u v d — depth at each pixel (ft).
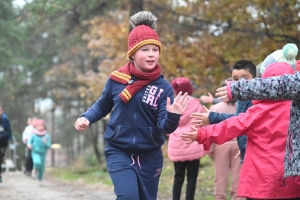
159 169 16.01
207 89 44.39
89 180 53.62
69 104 111.55
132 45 15.74
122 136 15.60
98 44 58.70
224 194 22.90
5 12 62.75
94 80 64.75
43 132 50.96
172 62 43.37
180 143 23.40
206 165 47.09
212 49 39.45
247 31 35.78
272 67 14.06
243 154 19.24
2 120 43.24
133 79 15.74
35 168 51.44
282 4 32.81
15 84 98.89
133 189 14.97
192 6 38.60
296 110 13.57
